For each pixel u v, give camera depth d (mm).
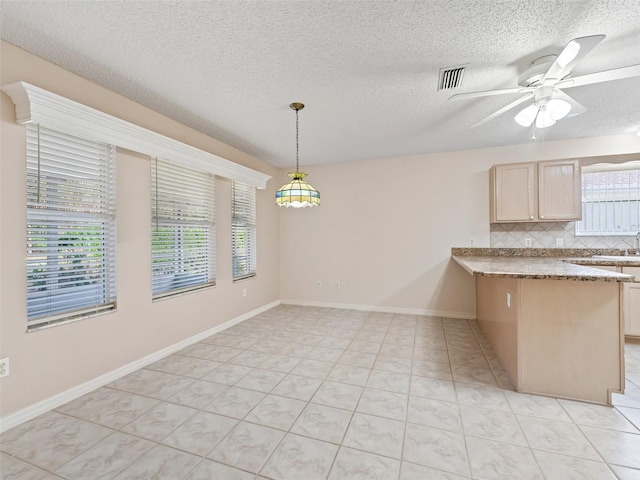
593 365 2096
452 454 1611
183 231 3271
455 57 2066
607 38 1849
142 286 2760
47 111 1954
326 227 4996
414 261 4531
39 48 1944
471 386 2342
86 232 2342
